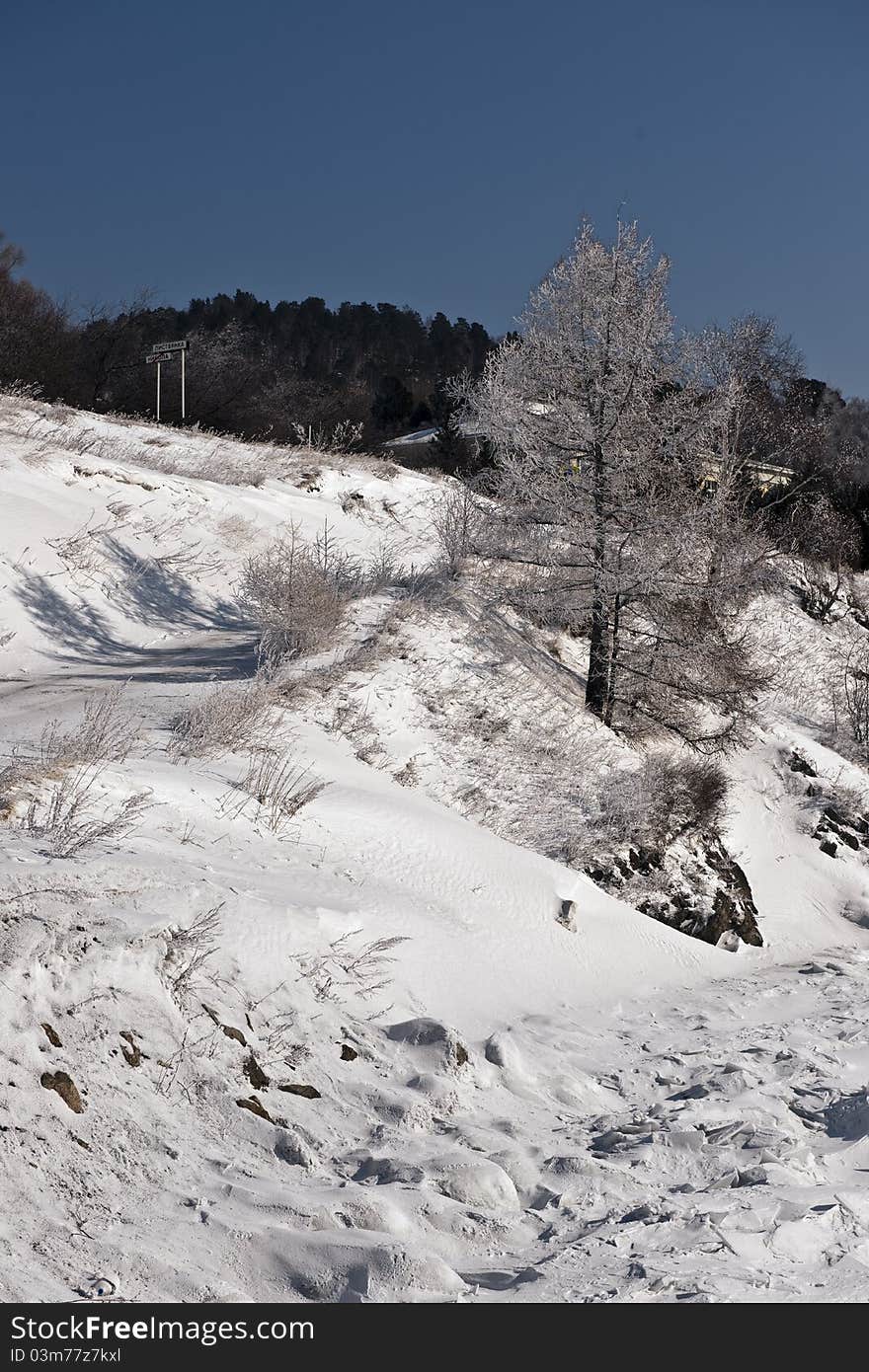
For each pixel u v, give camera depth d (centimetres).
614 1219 520
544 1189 553
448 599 1805
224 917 682
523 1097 699
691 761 1634
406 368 12731
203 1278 427
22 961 518
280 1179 518
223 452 3033
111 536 2148
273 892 787
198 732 1129
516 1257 486
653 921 1253
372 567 2133
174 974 598
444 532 2038
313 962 715
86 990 541
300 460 3134
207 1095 553
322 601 1670
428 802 1223
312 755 1193
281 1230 458
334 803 1061
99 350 4469
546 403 1772
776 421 3797
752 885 1568
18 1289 396
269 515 2647
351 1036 679
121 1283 416
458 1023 800
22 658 1684
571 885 1147
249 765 1080
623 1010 984
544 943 1028
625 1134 638
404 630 1658
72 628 1839
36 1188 447
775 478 3966
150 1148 500
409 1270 440
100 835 734
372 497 3041
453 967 878
